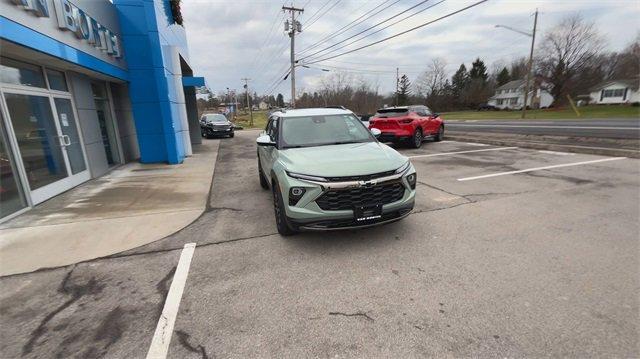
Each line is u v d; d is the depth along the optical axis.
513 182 7.00
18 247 4.53
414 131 12.65
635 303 2.85
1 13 5.04
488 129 20.52
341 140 5.23
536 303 2.90
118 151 11.47
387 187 4.02
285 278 3.49
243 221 5.31
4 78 6.13
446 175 7.91
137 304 3.14
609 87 60.44
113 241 4.64
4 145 5.84
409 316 2.81
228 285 3.40
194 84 15.56
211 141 21.36
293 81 32.25
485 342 2.48
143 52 10.97
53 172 7.33
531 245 4.03
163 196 7.05
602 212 5.04
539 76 57.34
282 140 5.20
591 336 2.49
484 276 3.38
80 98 8.83
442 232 4.51
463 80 77.69
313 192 3.86
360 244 4.23
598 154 9.68
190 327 2.78
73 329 2.82
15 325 2.90
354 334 2.62
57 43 6.63
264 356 2.43
